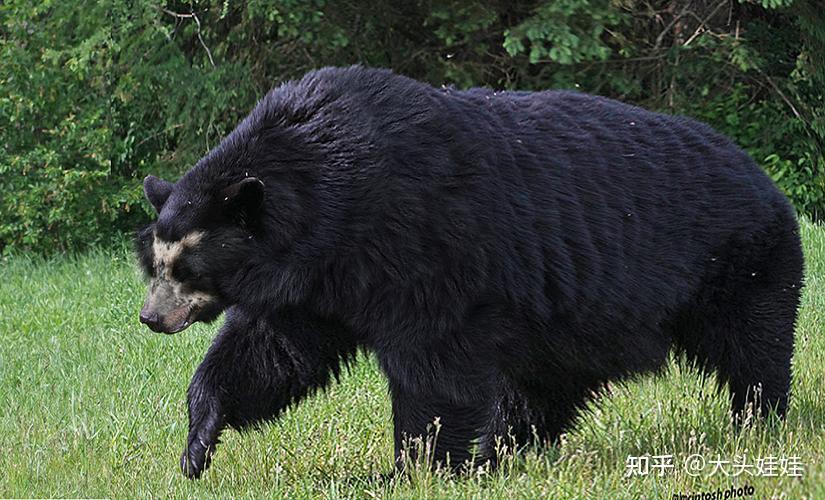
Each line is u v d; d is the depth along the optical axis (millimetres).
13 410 14445
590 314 10703
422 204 9656
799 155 28203
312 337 10445
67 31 28562
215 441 10594
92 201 28594
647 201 10930
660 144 11227
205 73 27719
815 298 17812
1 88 28750
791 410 12031
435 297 9742
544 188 10406
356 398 13086
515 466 10469
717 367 11859
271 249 9680
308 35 25562
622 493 9227
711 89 28375
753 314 11648
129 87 27906
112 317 19297
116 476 11086
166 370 15633
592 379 11484
